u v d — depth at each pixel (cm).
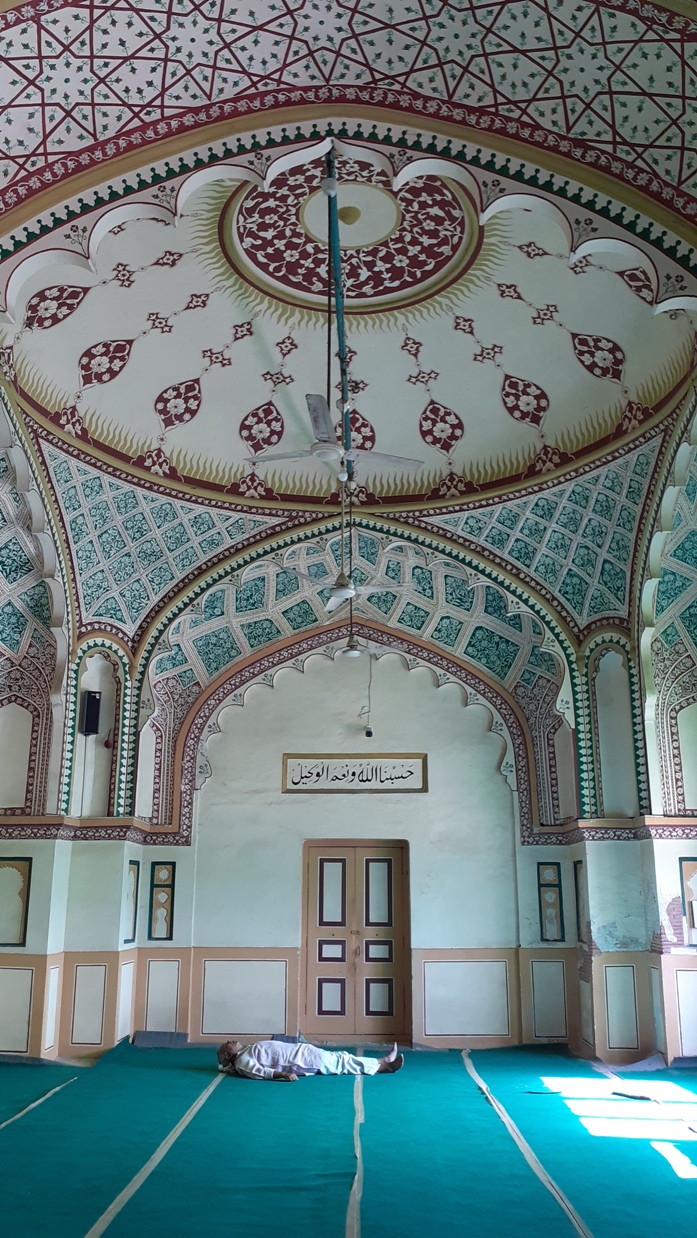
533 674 775
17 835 674
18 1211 335
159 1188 362
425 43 373
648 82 367
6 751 691
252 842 767
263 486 707
